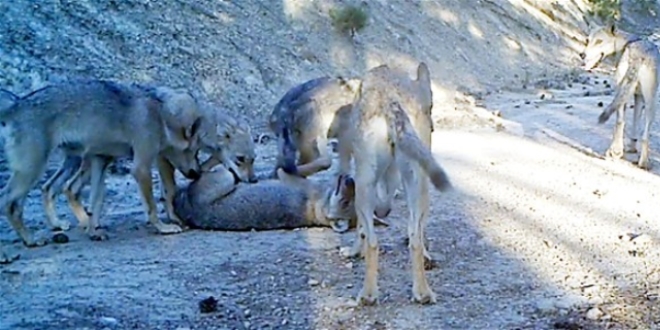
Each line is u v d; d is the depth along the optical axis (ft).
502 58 76.74
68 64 45.80
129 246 25.86
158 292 21.39
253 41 56.44
